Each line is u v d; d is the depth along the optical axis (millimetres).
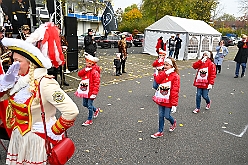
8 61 2928
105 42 23266
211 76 5863
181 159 3863
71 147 2195
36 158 2090
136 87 8438
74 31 9789
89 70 4742
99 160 3695
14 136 2168
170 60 4352
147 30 19328
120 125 5055
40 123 2102
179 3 33562
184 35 17031
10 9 9602
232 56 22188
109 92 7559
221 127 5293
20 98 2043
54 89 1989
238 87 9453
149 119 5480
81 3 20672
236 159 3963
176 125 5223
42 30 1985
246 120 5820
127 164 3635
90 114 4930
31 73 1962
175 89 4324
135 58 16781
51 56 1998
